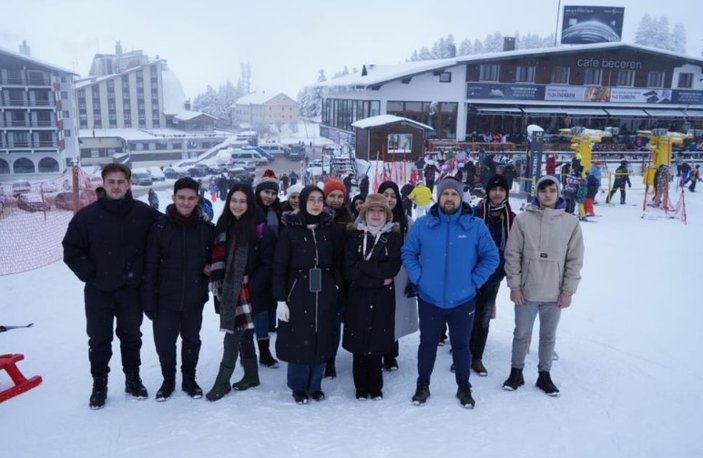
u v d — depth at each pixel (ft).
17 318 23.12
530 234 15.12
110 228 14.03
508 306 25.50
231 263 14.69
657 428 13.83
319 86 166.71
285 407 14.71
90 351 14.52
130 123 310.45
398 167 91.76
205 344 19.83
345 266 14.71
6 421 13.92
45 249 39.09
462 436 13.32
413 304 17.47
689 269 33.42
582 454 12.67
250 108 363.35
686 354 18.92
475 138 121.08
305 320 14.56
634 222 53.21
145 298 14.44
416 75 120.47
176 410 14.44
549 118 131.03
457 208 14.37
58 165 181.78
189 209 14.44
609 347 19.58
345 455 12.42
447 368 17.48
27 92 175.52
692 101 134.62
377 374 15.31
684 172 79.41
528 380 16.57
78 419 13.96
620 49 129.08
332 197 16.63
